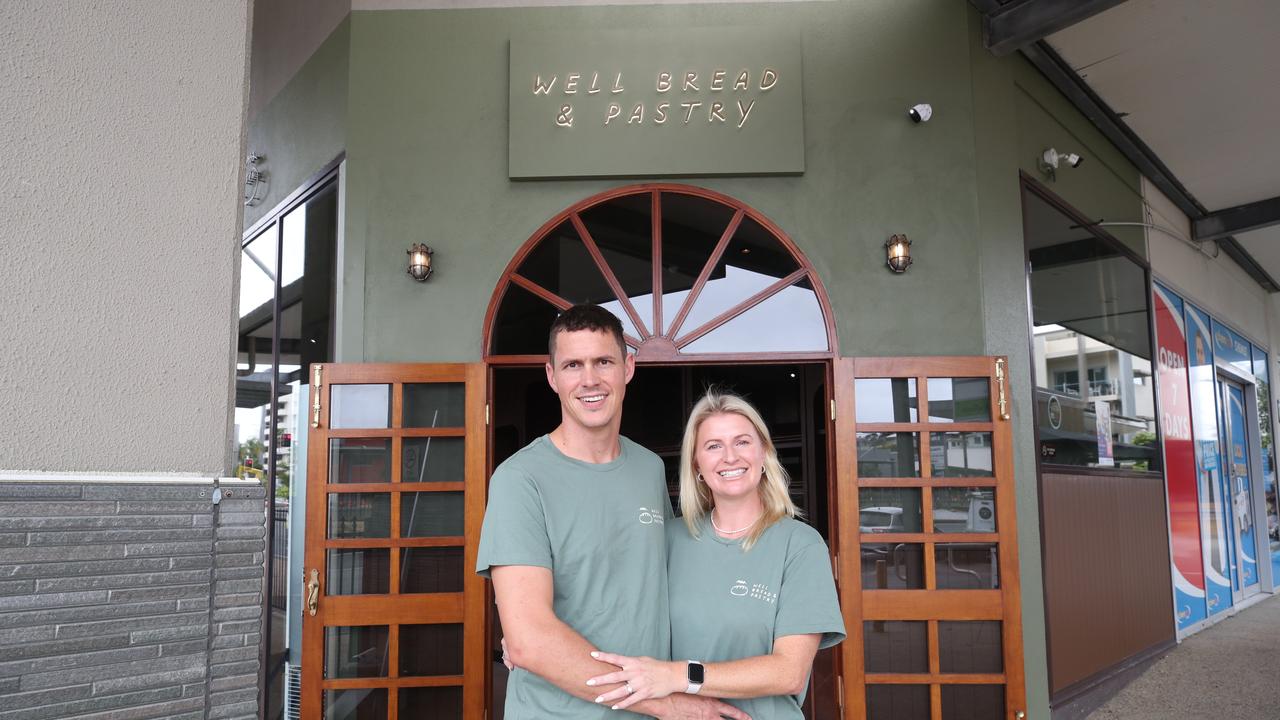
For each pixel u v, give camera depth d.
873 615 4.06
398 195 4.43
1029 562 4.40
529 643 1.54
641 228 4.44
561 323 1.76
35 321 1.37
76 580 1.35
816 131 4.48
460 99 4.50
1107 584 5.42
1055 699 4.59
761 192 4.44
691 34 4.46
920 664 4.06
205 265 1.59
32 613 1.30
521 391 8.72
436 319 4.34
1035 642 4.35
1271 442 10.60
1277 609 8.41
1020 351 4.48
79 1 1.48
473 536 4.03
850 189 4.45
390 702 3.91
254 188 5.75
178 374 1.53
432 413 4.16
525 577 1.60
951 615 4.06
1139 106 5.75
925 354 4.34
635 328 4.37
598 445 1.77
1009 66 4.86
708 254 4.43
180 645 1.45
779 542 1.85
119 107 1.51
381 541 4.02
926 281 4.39
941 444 4.22
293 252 5.12
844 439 4.18
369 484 4.05
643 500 1.78
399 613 3.97
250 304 5.73
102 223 1.47
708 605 1.81
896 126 4.48
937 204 4.44
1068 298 5.36
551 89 4.43
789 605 1.77
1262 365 10.61
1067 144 5.55
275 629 4.99
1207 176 6.93
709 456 1.87
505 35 4.53
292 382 4.97
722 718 1.65
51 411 1.38
